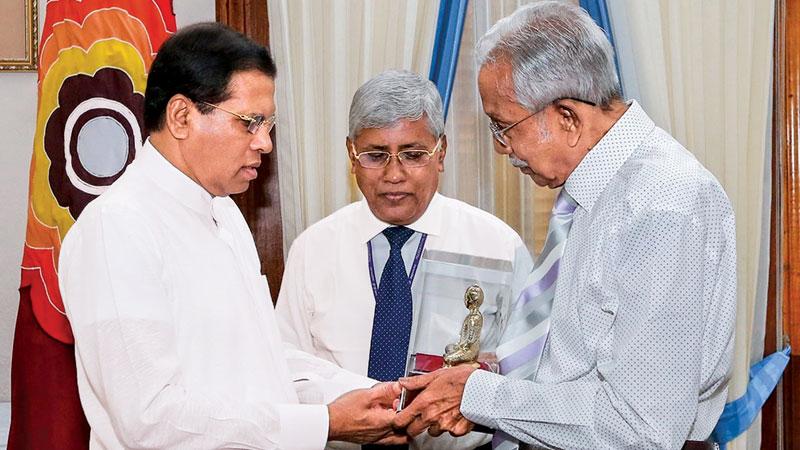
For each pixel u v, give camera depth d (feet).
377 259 7.53
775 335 10.03
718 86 9.43
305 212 9.22
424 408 5.81
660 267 5.00
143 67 7.90
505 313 7.45
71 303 5.23
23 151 9.90
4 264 9.92
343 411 5.80
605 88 5.38
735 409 9.50
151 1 8.02
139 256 5.17
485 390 5.54
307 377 6.72
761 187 9.57
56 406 7.73
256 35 9.55
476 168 9.63
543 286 5.72
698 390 5.10
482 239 7.57
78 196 7.80
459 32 9.25
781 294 10.03
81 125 7.86
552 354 5.51
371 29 9.21
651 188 5.13
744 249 9.54
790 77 9.91
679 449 5.06
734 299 5.37
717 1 9.39
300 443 5.54
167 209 5.49
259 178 9.59
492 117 5.59
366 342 7.40
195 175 5.55
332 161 9.20
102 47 7.89
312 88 9.24
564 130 5.43
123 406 5.06
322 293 7.57
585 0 9.36
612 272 5.19
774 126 9.92
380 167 7.06
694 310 5.00
